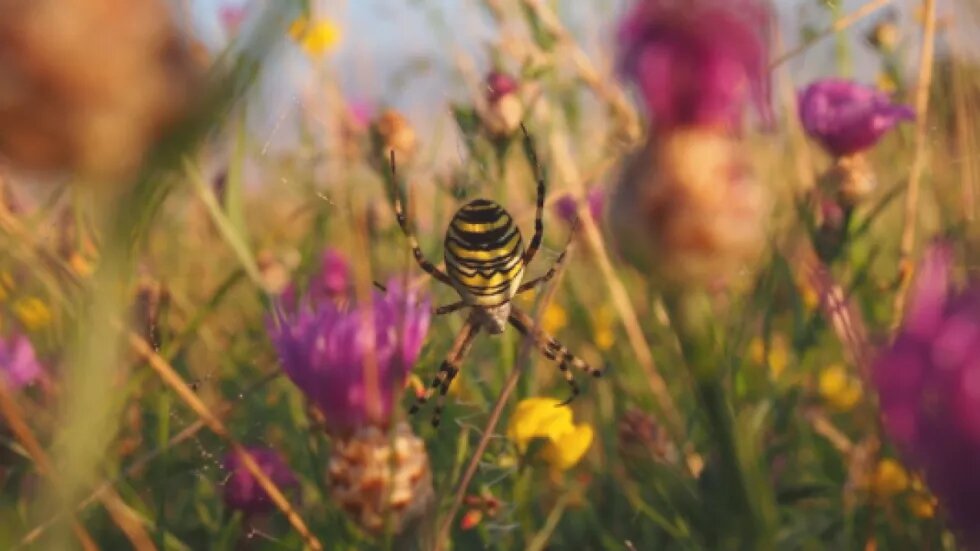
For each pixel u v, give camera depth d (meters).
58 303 0.20
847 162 0.24
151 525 0.22
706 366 0.16
